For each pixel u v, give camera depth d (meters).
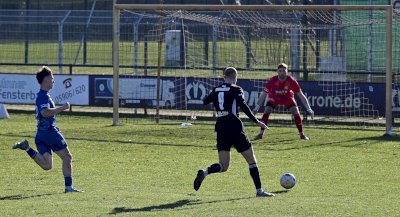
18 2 86.81
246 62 62.75
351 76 62.25
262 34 64.38
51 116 28.09
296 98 53.28
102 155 38.38
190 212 24.08
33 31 66.38
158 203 25.84
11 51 74.94
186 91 55.62
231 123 27.23
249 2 81.69
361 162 36.00
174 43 66.38
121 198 26.83
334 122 53.00
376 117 52.25
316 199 26.66
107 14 70.38
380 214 23.81
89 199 26.58
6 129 48.78
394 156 37.84
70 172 28.45
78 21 69.69
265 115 44.62
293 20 65.12
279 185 29.98
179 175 32.47
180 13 54.88
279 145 41.88
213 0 84.25
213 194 27.91
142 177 31.98
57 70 75.56
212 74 62.31
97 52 74.81
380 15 62.53
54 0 86.38
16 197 27.02
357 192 28.34
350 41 62.97
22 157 37.66
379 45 63.19
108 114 57.91
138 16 64.94
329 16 59.47
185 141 43.53
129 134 46.44
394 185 30.00
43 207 24.94
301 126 44.59
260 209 24.59
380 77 62.16
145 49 59.59
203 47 67.44
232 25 55.94
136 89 56.41
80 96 57.81
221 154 27.38
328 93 52.53
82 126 50.44
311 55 62.03
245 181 30.95
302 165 35.06
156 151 39.78
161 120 54.25
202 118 55.16
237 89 27.38
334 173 32.88
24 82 58.78
